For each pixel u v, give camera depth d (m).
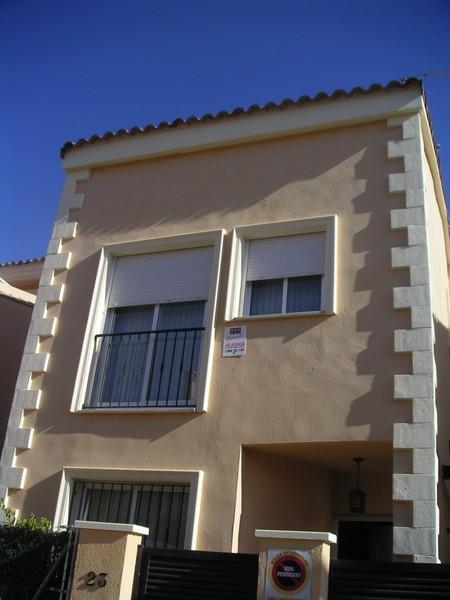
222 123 10.47
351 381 8.23
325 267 9.02
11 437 9.74
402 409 7.86
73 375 9.83
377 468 9.39
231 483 8.33
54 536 7.60
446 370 9.93
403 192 8.95
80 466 9.22
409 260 8.52
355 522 9.72
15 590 7.52
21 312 13.52
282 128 9.99
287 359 8.66
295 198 9.59
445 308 11.16
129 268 10.38
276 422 8.41
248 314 9.38
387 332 8.29
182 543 8.45
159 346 9.66
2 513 8.95
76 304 10.34
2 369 12.78
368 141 9.47
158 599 6.73
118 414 9.29
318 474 9.56
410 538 7.25
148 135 10.99
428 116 9.65
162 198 10.52
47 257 10.87
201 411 8.80
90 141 11.34
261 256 9.56
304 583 6.03
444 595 5.88
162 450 8.85
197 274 9.84
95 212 10.95
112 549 6.70
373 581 6.09
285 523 8.89
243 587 6.50
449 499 8.34
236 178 10.12
